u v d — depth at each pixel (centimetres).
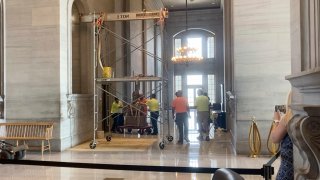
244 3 908
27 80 1031
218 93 2536
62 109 1025
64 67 1048
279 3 891
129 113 1357
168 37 2608
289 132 184
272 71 891
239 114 903
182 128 1125
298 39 244
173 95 2592
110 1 1530
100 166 387
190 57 2131
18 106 1031
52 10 1024
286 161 284
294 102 249
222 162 789
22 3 1038
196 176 651
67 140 1042
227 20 1410
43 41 1027
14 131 995
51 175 673
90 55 1262
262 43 897
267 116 886
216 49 2553
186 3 2266
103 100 1447
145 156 885
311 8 214
